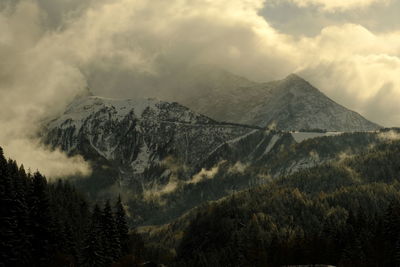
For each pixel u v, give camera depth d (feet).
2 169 524.52
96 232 567.59
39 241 540.52
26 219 533.14
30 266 518.78
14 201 523.70
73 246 572.92
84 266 555.69
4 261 498.28
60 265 536.01
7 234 503.61
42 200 559.79
